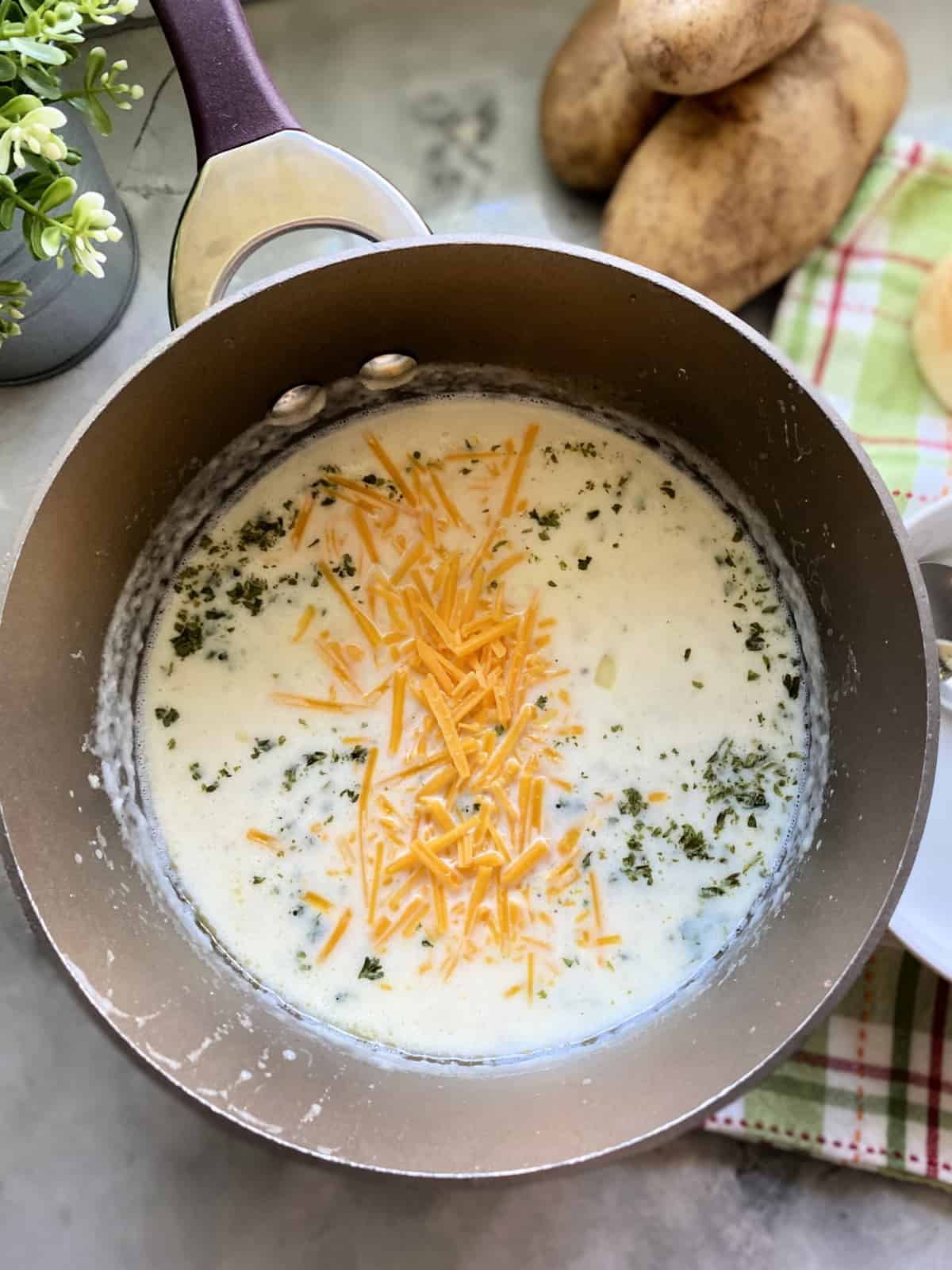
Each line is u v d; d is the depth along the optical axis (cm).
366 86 35
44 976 32
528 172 35
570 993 28
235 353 26
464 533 30
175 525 29
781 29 29
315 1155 22
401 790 28
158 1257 31
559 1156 23
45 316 30
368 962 28
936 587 30
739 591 30
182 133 34
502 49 35
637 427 30
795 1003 24
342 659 29
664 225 30
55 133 27
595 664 29
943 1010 31
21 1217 31
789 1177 32
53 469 24
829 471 26
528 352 29
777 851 28
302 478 30
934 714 23
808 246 32
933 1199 32
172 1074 24
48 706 26
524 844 28
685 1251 31
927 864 29
